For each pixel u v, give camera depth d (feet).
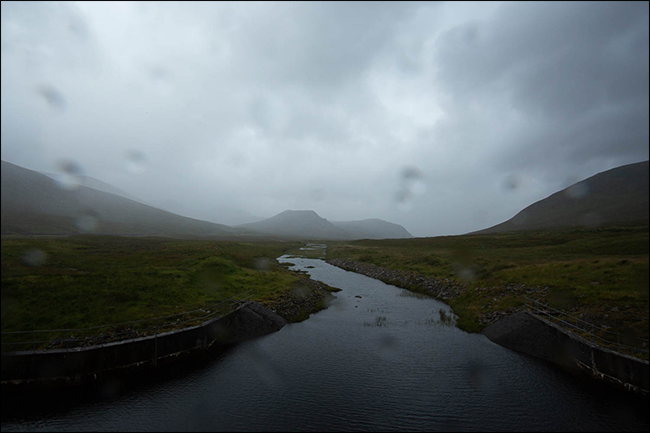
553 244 278.67
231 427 51.78
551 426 51.88
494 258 201.67
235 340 91.61
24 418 53.88
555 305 96.17
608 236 267.80
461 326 104.78
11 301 82.84
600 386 64.08
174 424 52.49
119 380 67.41
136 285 104.99
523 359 78.64
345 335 97.50
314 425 52.44
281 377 69.77
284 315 113.50
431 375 70.44
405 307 132.46
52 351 63.52
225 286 126.62
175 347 76.95
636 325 74.59
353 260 314.76
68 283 97.19
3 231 357.20
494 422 53.26
